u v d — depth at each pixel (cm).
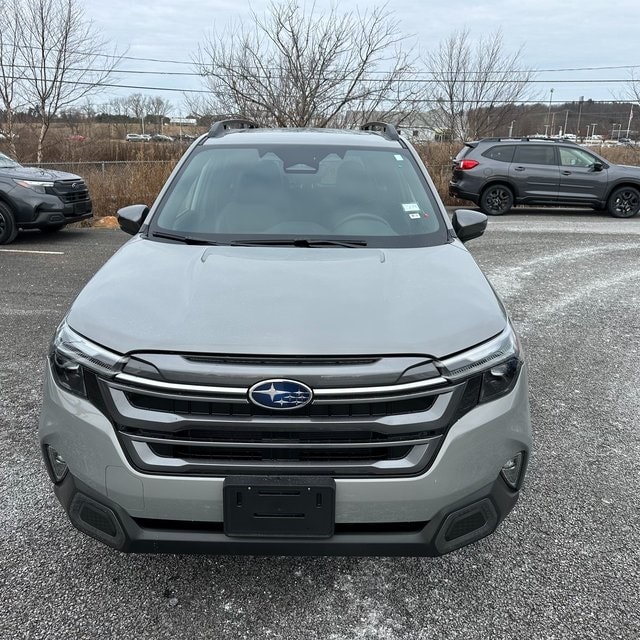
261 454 197
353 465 196
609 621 222
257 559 253
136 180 1395
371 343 200
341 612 226
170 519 201
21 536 264
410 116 1995
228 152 362
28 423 365
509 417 212
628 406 409
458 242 310
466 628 219
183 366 195
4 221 966
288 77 1808
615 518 284
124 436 198
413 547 202
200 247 283
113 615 222
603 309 647
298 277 243
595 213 1549
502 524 279
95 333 210
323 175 346
